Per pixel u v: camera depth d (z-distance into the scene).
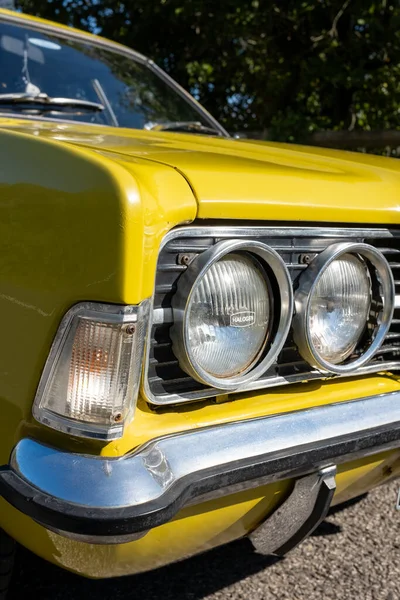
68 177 1.24
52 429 1.26
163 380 1.34
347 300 1.53
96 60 2.75
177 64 7.29
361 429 1.51
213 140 2.19
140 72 2.88
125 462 1.22
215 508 1.38
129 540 1.21
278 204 1.40
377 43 5.89
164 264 1.30
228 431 1.36
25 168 1.31
